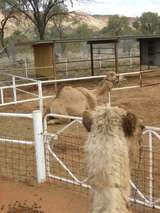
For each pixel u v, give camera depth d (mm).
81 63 38531
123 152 2996
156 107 16172
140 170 7359
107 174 2930
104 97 15094
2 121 14492
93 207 2975
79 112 13273
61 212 6398
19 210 6359
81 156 9141
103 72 32125
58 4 41719
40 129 7629
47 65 25266
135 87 22422
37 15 40594
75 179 7355
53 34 60219
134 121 3062
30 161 8961
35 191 7250
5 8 43219
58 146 9797
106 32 68562
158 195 6898
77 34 64938
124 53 47344
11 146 10211
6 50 43594
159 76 29906
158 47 30547
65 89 13500
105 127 3053
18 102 17156
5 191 7297
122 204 2918
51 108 13492
